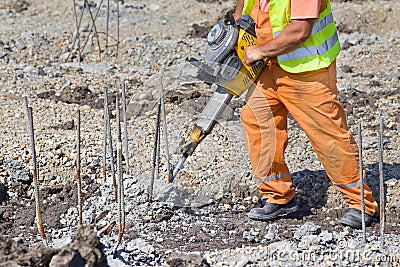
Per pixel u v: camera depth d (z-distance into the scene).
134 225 15.98
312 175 18.08
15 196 17.30
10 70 26.33
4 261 12.29
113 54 28.67
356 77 26.34
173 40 30.08
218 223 16.41
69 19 33.59
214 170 17.94
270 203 16.45
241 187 17.62
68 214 16.72
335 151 15.30
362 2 35.97
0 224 16.27
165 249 15.06
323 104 14.93
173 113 19.89
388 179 17.83
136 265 14.19
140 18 34.16
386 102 23.52
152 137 19.05
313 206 17.16
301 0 13.99
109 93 24.11
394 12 33.25
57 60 28.31
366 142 20.00
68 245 12.45
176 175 17.47
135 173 17.66
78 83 25.08
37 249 12.31
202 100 19.95
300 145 19.88
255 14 15.04
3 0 35.81
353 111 22.77
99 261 12.37
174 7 36.53
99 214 16.55
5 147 18.78
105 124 17.00
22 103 22.81
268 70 15.30
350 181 15.62
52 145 18.84
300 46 14.64
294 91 15.01
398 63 27.83
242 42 14.84
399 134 20.86
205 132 15.81
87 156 18.45
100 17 33.94
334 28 15.14
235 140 18.70
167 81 18.16
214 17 34.78
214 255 14.51
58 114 21.84
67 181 17.77
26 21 32.97
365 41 30.19
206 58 15.03
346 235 15.60
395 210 16.72
